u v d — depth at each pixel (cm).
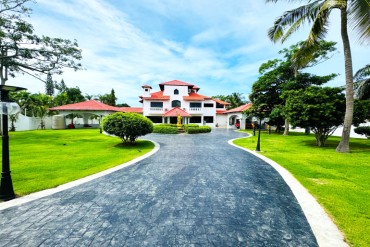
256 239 299
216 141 1591
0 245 282
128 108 4150
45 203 420
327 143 1518
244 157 938
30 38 1630
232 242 291
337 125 1251
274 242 292
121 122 1238
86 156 940
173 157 922
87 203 421
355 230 321
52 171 670
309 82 2209
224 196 464
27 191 486
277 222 349
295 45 2211
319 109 1171
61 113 3119
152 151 1088
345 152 1080
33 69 1806
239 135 2198
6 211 383
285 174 652
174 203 424
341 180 588
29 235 306
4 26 1514
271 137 1984
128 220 351
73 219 354
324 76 2173
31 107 2931
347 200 441
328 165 777
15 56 1661
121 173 653
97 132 2372
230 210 393
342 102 1167
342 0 909
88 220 351
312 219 359
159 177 610
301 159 895
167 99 3534
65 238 298
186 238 299
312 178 609
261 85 2523
